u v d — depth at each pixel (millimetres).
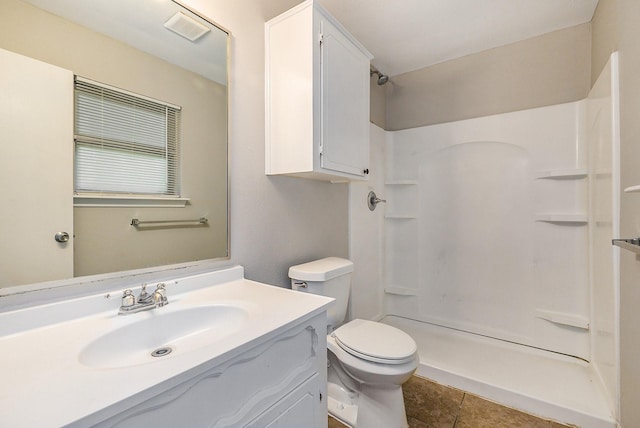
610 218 1421
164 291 941
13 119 755
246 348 678
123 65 957
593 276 1732
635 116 1142
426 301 2459
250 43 1343
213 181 1205
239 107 1298
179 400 568
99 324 800
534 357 1915
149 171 1021
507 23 1866
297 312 863
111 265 928
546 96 1971
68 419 434
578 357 1867
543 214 1974
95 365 699
